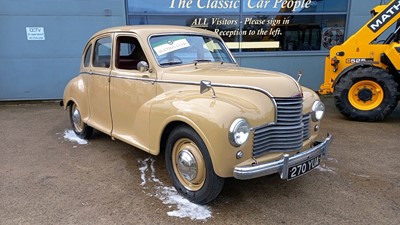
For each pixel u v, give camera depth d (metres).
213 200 3.19
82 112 4.93
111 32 4.21
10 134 5.52
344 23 8.85
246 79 3.12
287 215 2.95
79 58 8.23
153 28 3.96
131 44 3.92
